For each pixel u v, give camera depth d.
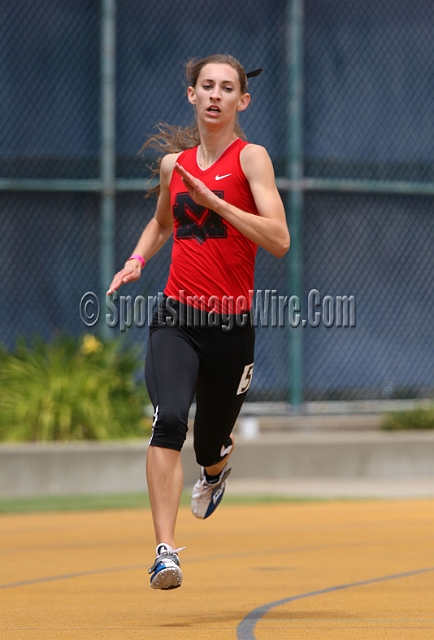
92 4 57.00
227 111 16.77
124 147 57.34
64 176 56.88
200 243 16.73
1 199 56.38
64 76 56.81
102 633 15.53
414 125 60.81
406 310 60.53
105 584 21.62
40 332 56.34
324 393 58.91
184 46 57.97
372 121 60.22
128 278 17.83
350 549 27.78
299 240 57.88
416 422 56.75
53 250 56.66
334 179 59.62
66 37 56.81
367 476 51.75
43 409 50.12
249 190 16.78
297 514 37.50
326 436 53.75
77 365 52.09
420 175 60.81
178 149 18.34
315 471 51.22
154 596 19.81
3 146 56.38
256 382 57.84
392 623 16.36
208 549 27.98
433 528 32.81
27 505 41.41
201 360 16.88
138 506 41.28
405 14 60.69
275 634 15.32
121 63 57.34
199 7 58.19
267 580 22.05
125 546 29.14
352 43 59.97
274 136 58.84
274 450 50.69
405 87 60.69
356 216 59.94
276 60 58.88
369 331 59.81
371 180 60.16
